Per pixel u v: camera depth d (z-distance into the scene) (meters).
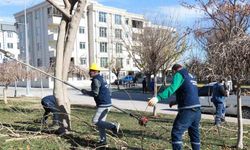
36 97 28.48
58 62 9.27
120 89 41.75
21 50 73.81
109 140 8.29
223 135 9.96
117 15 70.56
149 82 25.55
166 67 18.42
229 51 7.25
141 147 7.73
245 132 10.55
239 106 8.12
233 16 13.14
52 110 9.86
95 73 7.73
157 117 14.61
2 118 12.53
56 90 9.17
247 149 8.07
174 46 18.56
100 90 7.71
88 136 8.64
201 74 7.72
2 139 8.06
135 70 70.31
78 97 30.09
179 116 6.27
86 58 70.50
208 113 17.88
